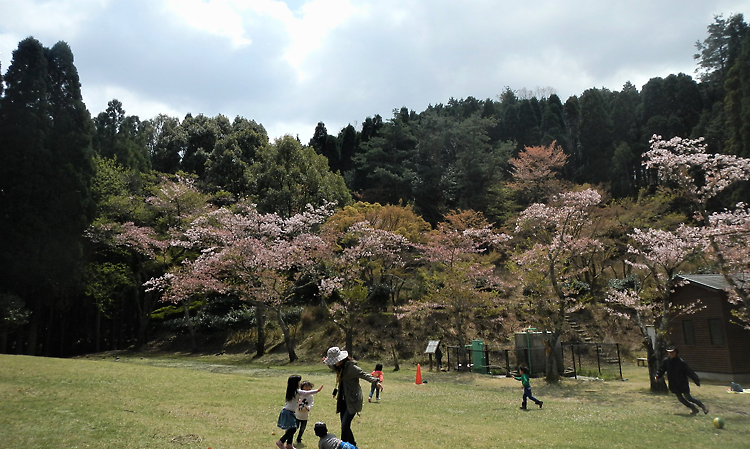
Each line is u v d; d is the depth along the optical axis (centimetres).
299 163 4172
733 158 1497
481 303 2400
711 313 1936
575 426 952
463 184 4600
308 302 3428
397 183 4744
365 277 3300
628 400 1370
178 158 5556
